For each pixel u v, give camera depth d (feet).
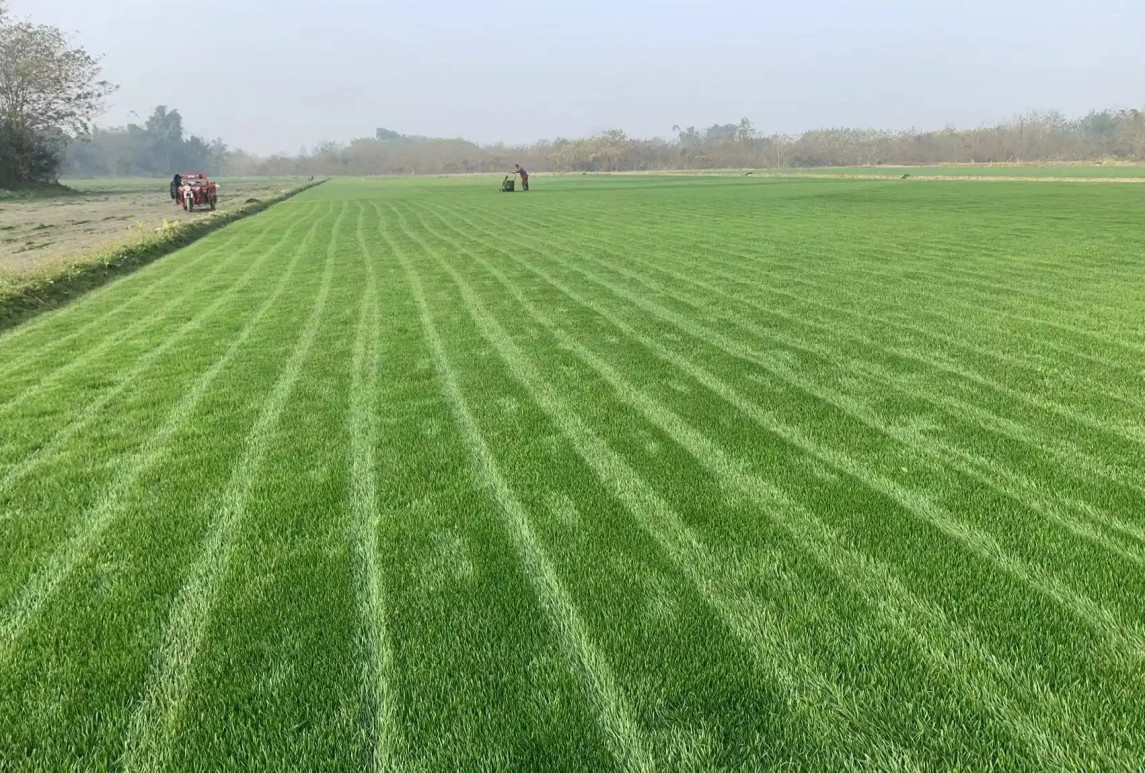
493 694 7.41
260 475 13.15
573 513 11.41
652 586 9.33
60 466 13.73
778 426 14.94
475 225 64.03
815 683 7.44
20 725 7.16
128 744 6.88
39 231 69.41
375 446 14.43
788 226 56.18
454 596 9.21
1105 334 21.52
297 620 8.77
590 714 7.09
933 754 6.48
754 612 8.70
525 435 14.83
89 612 9.03
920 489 11.89
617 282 32.99
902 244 43.47
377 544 10.58
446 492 12.29
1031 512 10.99
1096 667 7.54
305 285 34.42
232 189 173.17
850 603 8.83
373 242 51.88
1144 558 9.62
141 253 45.29
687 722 6.95
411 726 7.00
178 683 7.72
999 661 7.68
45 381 19.61
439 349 21.98
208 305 30.14
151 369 20.54
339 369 20.07
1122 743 6.53
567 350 21.49
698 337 22.62
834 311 25.70
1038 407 15.57
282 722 7.10
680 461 13.32
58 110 154.71
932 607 8.68
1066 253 38.09
